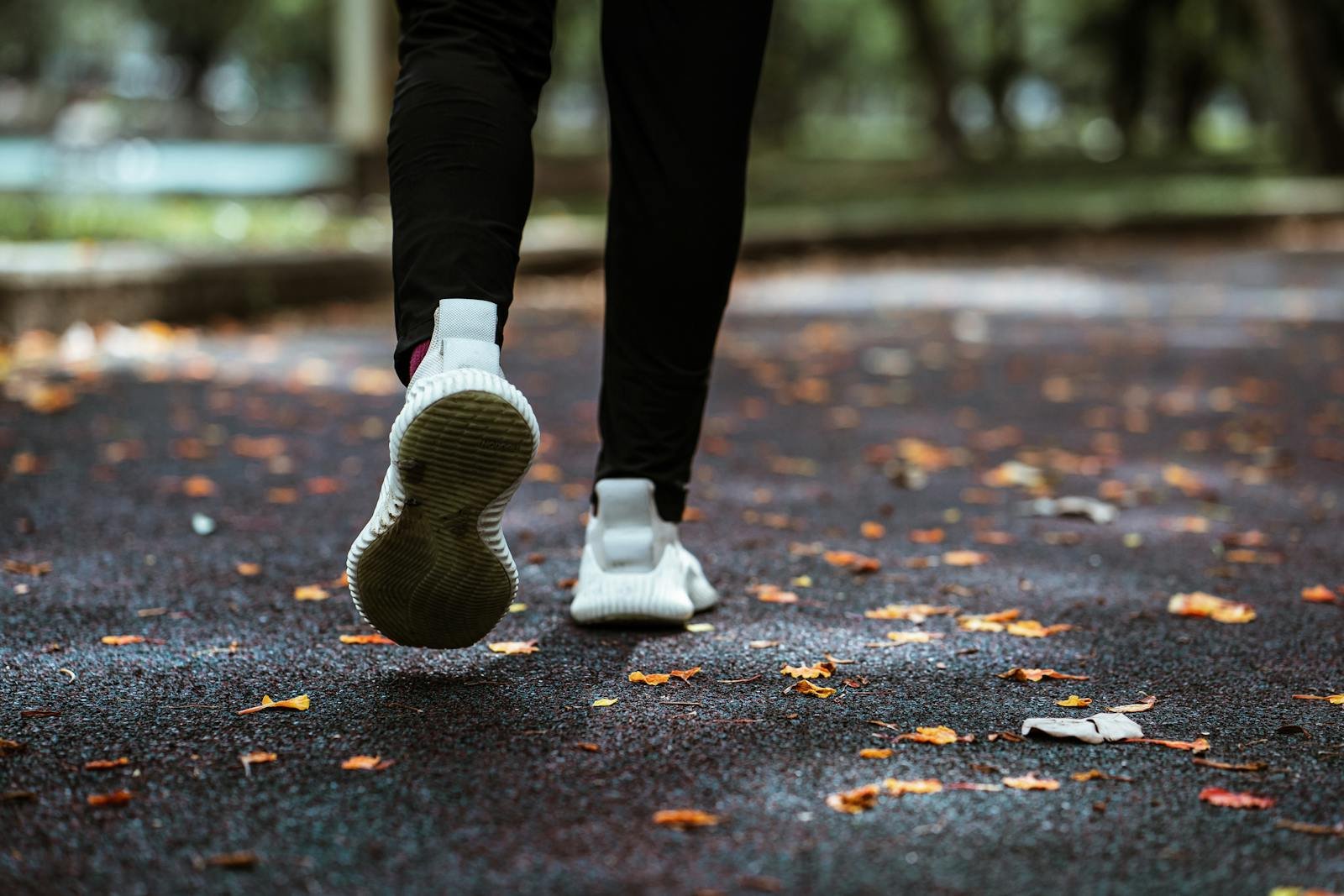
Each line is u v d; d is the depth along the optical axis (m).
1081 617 2.87
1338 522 3.84
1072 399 6.20
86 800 1.85
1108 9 40.06
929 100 29.66
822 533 3.65
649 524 2.70
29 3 41.97
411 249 2.08
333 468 4.41
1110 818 1.82
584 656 2.52
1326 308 10.07
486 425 1.95
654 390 2.63
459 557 2.10
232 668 2.44
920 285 11.78
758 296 10.73
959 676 2.44
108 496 3.92
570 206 18.75
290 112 42.41
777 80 41.31
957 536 3.65
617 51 2.48
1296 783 1.95
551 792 1.88
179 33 38.97
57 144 17.50
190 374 6.36
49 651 2.53
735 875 1.63
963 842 1.73
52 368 6.38
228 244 9.47
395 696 2.28
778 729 2.14
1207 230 18.22
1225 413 5.83
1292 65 26.08
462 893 1.59
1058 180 27.52
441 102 2.12
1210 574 3.25
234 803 1.84
